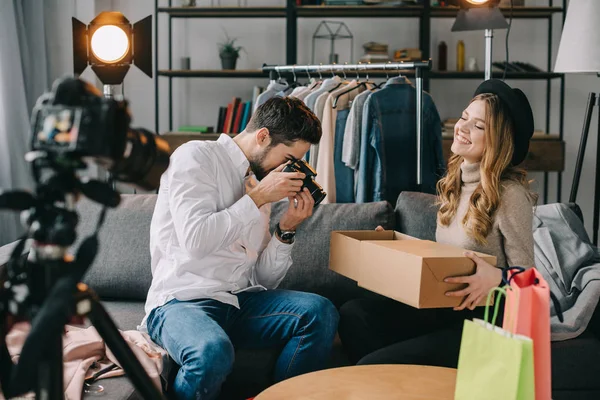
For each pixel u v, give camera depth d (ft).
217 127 16.74
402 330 7.10
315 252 8.04
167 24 17.75
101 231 8.16
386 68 10.41
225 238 6.38
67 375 5.51
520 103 6.72
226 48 16.85
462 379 4.27
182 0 16.89
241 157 6.86
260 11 16.79
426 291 5.64
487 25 10.18
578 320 7.02
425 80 16.38
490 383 4.07
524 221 6.59
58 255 3.18
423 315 7.09
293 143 6.77
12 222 12.87
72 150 3.02
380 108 10.70
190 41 17.84
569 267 7.63
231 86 17.83
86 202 8.36
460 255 5.81
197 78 17.85
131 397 5.57
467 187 7.06
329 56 17.61
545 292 4.22
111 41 8.68
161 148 3.74
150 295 6.83
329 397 4.93
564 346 6.88
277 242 7.05
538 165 16.14
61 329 3.02
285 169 6.80
